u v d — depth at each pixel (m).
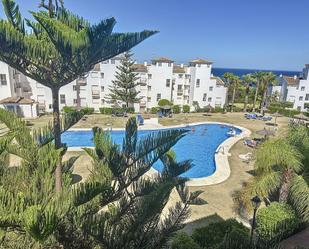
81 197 4.31
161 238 6.52
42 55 4.24
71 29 4.14
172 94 49.47
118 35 4.34
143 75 45.81
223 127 37.97
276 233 9.86
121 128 33.16
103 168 6.04
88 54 4.19
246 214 13.12
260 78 48.81
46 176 5.05
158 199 5.26
